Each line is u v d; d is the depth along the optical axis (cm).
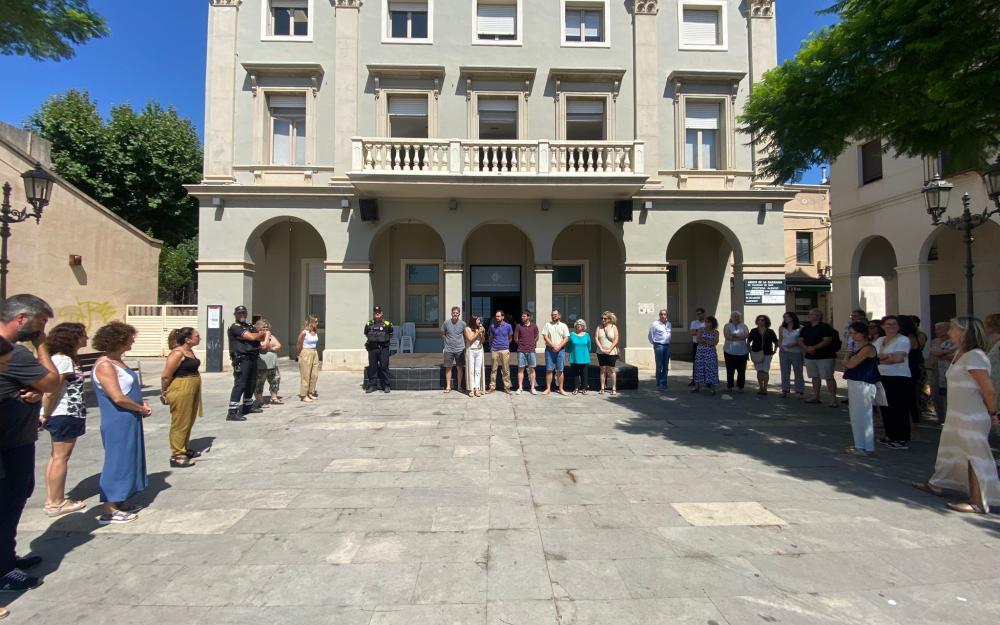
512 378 1176
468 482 518
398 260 1642
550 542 382
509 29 1499
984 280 1406
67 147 1977
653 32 1477
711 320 1043
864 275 1708
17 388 328
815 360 938
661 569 342
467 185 1308
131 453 432
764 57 1494
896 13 580
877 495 481
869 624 283
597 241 1675
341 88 1437
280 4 1473
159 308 1762
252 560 358
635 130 1481
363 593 315
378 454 620
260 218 1420
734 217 1470
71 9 792
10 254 1388
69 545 384
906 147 717
